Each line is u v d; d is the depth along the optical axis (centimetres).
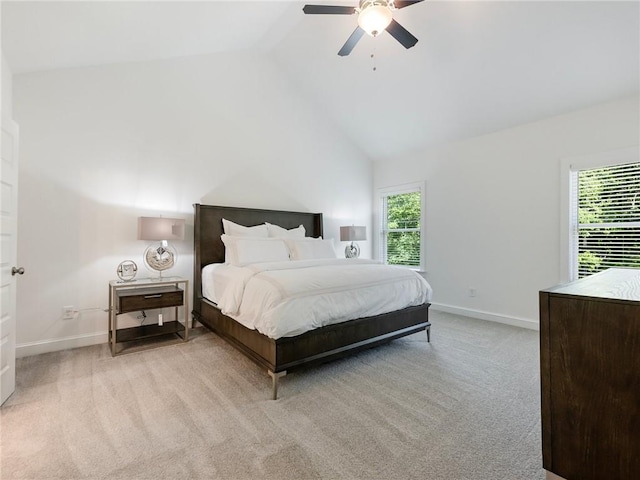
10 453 158
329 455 159
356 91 452
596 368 107
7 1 187
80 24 237
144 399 212
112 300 305
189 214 388
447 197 472
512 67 331
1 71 225
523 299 393
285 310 224
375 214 586
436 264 485
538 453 161
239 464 152
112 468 149
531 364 274
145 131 356
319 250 409
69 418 189
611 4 251
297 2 329
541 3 269
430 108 426
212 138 407
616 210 332
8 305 212
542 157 377
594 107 339
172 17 273
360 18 226
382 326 287
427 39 337
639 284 134
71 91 313
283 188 475
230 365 270
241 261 347
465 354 298
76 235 314
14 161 219
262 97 452
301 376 249
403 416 194
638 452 99
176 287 339
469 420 190
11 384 216
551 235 371
